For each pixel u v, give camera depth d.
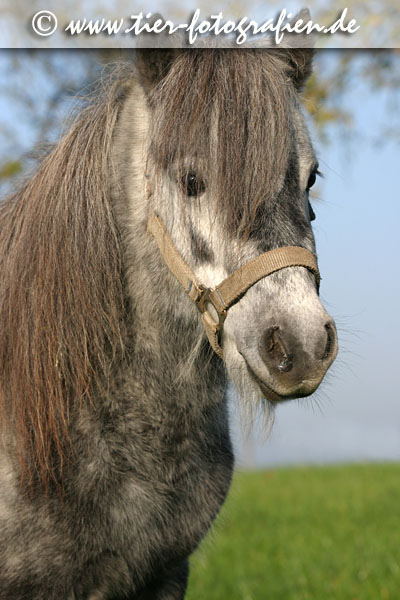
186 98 3.22
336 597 6.09
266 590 6.52
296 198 3.17
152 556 3.58
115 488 3.42
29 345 3.48
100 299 3.51
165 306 3.51
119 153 3.63
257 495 13.51
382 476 16.38
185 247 3.29
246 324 3.10
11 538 3.32
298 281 3.04
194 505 3.66
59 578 3.36
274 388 3.04
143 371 3.51
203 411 3.64
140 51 3.46
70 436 3.41
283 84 3.30
